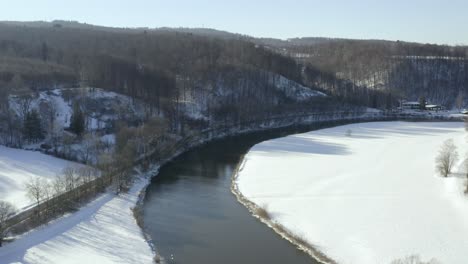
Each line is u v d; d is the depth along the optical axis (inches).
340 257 2236.7
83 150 4114.2
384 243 2356.1
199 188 3464.6
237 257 2262.6
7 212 2379.4
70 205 2755.9
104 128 4734.3
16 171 3398.1
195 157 4554.6
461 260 2160.4
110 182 3233.3
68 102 5049.2
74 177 3267.7
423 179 3513.8
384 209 2832.2
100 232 2493.8
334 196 3122.5
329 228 2571.4
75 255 2197.3
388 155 4532.5
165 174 3873.0
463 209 2795.3
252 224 2709.2
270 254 2299.5
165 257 2253.9
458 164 3799.2
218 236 2522.1
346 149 4879.4
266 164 4146.2
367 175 3681.1
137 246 2362.2
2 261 2063.2
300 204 2979.8
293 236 2488.9
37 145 4288.9
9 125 4291.3
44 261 2107.5
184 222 2733.8
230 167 4165.8
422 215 2714.1
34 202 2743.6
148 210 2945.4
